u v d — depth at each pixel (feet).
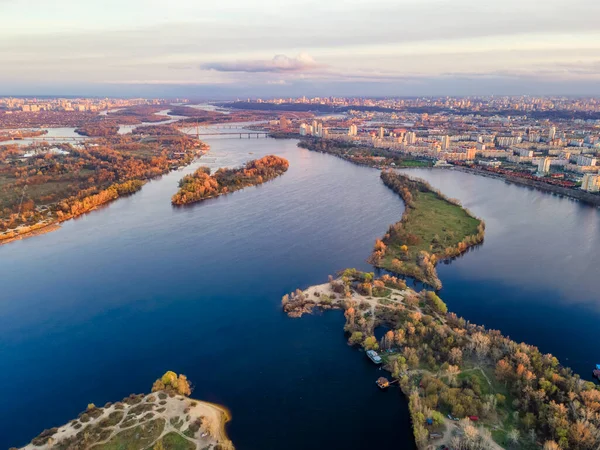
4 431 609.42
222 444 560.61
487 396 618.85
